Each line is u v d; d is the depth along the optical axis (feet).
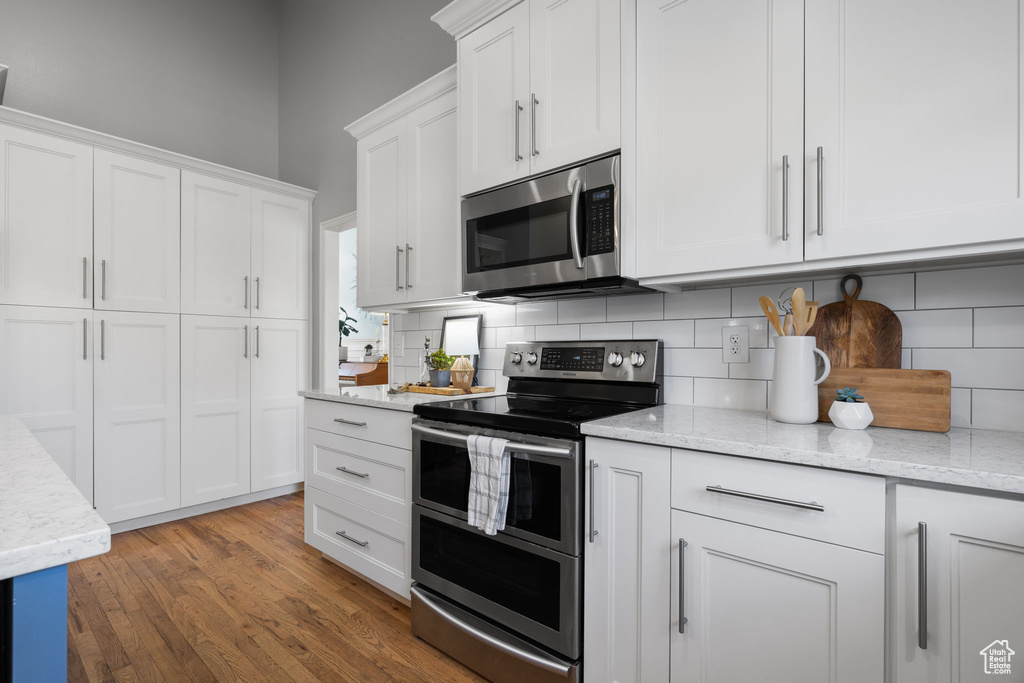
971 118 3.51
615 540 4.38
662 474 4.09
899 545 3.15
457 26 6.47
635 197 5.11
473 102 6.35
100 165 9.08
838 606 3.32
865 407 4.21
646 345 5.95
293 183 13.05
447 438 5.57
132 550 8.55
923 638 3.05
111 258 9.18
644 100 5.10
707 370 5.73
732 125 4.56
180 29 12.04
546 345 6.85
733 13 4.56
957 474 2.91
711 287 5.71
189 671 5.40
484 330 8.07
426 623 5.90
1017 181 3.35
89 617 6.44
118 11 11.11
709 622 3.86
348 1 11.34
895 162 3.78
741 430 4.18
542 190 5.59
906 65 3.74
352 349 19.20
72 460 8.72
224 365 10.65
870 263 3.98
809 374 4.50
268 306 11.39
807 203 4.14
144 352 9.55
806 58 4.17
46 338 8.49
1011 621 2.83
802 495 3.44
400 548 6.46
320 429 7.91
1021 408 4.07
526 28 5.78
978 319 4.25
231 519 10.11
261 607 6.71
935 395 4.10
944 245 3.60
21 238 8.27
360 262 8.62
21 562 1.70
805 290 5.10
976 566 2.92
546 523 4.77
